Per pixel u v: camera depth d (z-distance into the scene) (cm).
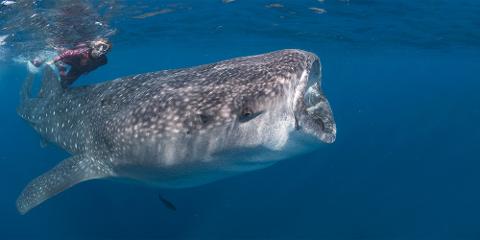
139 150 406
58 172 492
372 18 1545
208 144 361
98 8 1071
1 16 1049
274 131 342
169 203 610
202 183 423
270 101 339
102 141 460
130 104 436
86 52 798
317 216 2391
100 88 544
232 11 1415
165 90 409
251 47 2523
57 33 1210
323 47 2486
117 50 2505
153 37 2023
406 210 2662
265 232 2100
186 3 1248
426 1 1251
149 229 2055
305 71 367
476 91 8388
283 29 1830
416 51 2612
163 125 382
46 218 2216
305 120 335
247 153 356
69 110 578
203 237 1984
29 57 1680
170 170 399
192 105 370
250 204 2402
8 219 2238
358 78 5688
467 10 1351
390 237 2255
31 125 709
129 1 1084
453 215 2684
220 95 361
